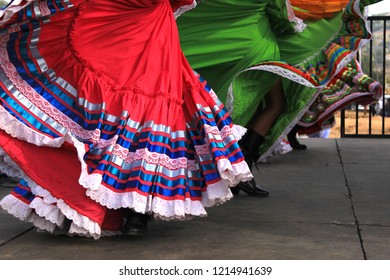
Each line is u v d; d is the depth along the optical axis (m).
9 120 4.79
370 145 10.63
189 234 5.31
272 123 6.84
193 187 4.97
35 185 4.82
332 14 6.90
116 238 5.16
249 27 6.41
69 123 4.95
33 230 5.38
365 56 13.70
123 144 4.82
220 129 5.09
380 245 5.00
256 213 6.08
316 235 5.30
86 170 4.63
